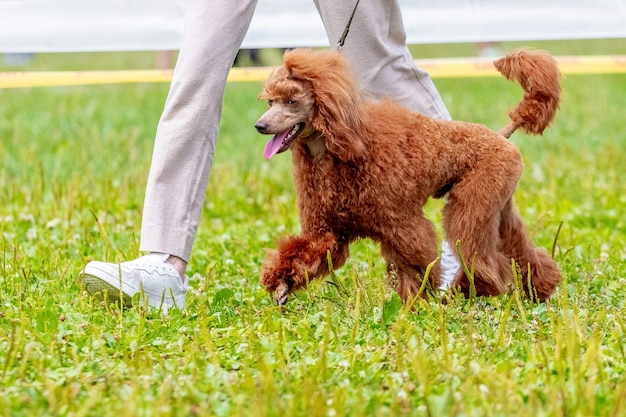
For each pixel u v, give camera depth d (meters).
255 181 16.05
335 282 9.04
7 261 10.87
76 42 15.74
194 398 6.58
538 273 9.98
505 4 16.73
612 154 17.70
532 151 19.53
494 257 9.52
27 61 30.86
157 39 15.94
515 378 7.11
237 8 9.17
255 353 7.54
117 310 8.84
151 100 25.67
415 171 8.81
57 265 10.53
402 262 9.08
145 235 9.26
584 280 10.34
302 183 8.93
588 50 31.56
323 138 8.67
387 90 9.91
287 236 9.16
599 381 6.87
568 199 15.29
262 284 9.02
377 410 6.13
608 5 16.77
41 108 24.00
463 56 30.08
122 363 7.40
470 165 9.20
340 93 8.44
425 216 9.20
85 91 26.91
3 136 19.98
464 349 7.78
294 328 8.51
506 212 9.87
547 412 6.32
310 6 16.05
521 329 8.27
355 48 9.70
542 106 9.73
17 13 15.55
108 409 6.39
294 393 6.75
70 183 14.70
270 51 22.20
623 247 12.18
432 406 6.31
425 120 9.09
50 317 8.34
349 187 8.72
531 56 9.73
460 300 8.98
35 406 6.46
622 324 8.01
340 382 7.00
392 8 9.84
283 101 8.47
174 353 7.77
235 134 21.66
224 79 9.22
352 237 9.12
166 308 9.20
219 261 11.45
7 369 7.13
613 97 26.61
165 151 9.19
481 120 22.50
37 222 13.26
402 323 7.91
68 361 7.52
